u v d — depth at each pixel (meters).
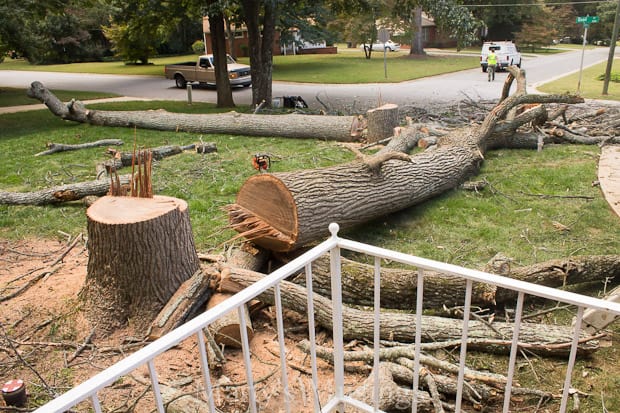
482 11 40.47
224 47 14.96
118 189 3.87
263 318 3.60
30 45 18.64
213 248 4.86
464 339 1.90
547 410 2.70
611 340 3.26
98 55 41.88
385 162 5.35
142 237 3.27
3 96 19.58
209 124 10.73
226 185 6.94
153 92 20.52
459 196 6.30
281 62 33.38
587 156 7.84
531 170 7.18
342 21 34.62
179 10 17.16
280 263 4.30
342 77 23.52
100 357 3.15
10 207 6.18
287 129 10.02
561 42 52.25
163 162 8.31
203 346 1.58
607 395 2.80
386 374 2.76
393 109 9.09
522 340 3.16
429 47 49.84
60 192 6.21
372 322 3.30
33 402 2.74
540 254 4.68
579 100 7.55
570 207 5.77
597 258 3.95
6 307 3.69
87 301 3.53
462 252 4.79
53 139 10.42
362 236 5.23
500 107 7.53
